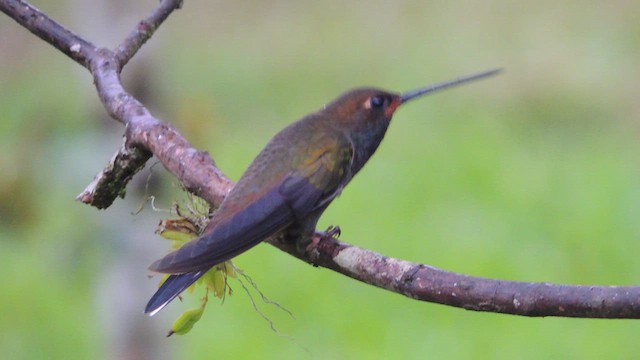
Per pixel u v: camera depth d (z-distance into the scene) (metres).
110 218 9.77
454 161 17.66
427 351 12.60
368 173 17.06
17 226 11.48
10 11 6.69
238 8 23.23
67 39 6.68
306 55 22.33
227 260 5.63
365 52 22.42
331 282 13.76
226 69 21.78
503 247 14.73
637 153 18.02
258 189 5.99
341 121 6.56
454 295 4.77
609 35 21.89
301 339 12.87
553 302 4.55
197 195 5.94
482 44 22.03
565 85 20.47
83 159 9.66
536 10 22.80
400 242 14.80
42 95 20.14
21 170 11.25
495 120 19.66
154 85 9.44
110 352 10.23
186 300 12.33
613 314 4.48
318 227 15.10
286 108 20.27
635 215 15.70
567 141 18.61
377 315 13.19
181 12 22.92
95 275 10.99
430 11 23.22
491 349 12.57
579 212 15.78
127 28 9.38
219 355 12.55
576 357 12.41
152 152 6.09
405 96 6.77
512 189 16.59
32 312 13.43
